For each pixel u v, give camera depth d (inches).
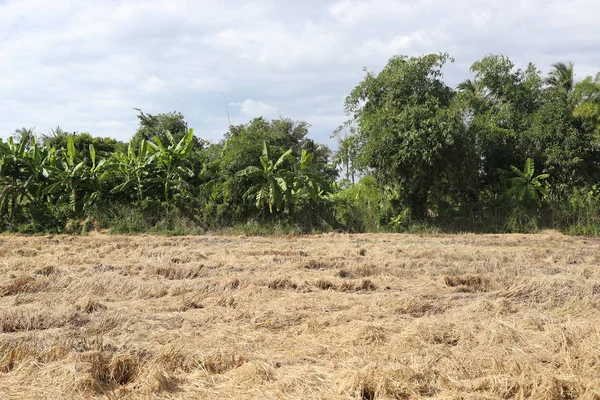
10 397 138.3
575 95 639.8
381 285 273.9
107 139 937.5
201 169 656.4
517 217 628.4
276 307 223.1
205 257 366.0
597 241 519.8
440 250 396.2
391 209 643.5
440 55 650.2
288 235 573.6
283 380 145.9
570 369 153.8
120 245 434.6
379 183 641.0
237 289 261.3
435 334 185.9
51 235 546.6
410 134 603.5
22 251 388.2
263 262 343.6
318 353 172.6
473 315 213.0
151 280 284.5
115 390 142.2
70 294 246.7
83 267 318.3
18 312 201.9
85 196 600.1
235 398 138.4
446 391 141.3
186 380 151.0
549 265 335.0
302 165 611.2
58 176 598.9
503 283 268.1
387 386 141.6
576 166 625.6
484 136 654.5
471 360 161.3
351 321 200.4
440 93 659.4
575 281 258.7
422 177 615.8
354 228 628.7
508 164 673.6
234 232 581.0
